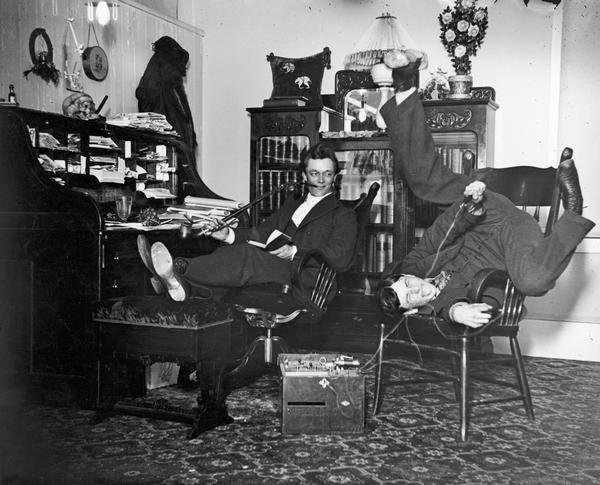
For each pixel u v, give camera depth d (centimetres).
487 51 526
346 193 523
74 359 353
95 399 348
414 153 323
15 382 362
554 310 514
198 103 607
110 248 354
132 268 372
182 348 312
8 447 286
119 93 515
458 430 319
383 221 514
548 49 513
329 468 268
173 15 593
